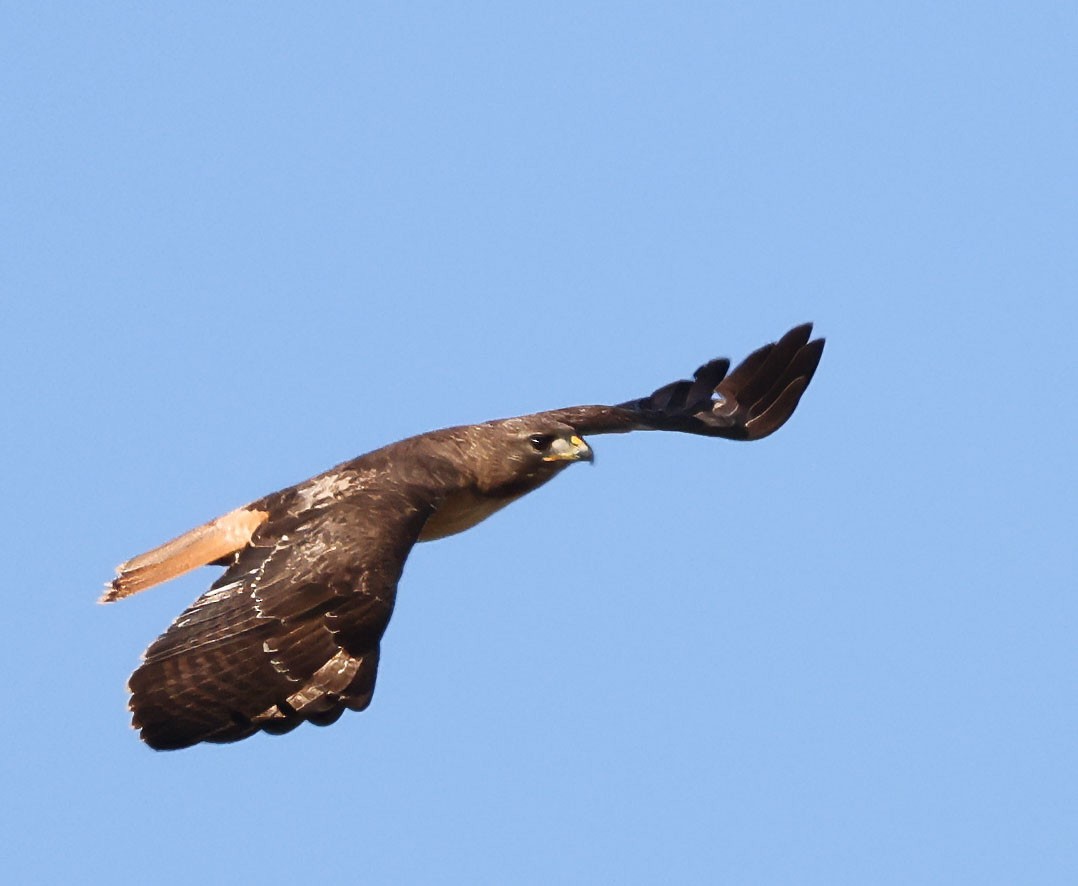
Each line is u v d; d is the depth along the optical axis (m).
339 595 15.90
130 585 17.17
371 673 15.61
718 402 22.55
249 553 16.42
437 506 17.55
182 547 17.20
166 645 15.52
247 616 15.69
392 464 17.94
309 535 16.47
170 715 15.14
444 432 19.12
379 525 16.64
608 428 20.61
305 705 15.38
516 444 19.27
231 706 15.26
